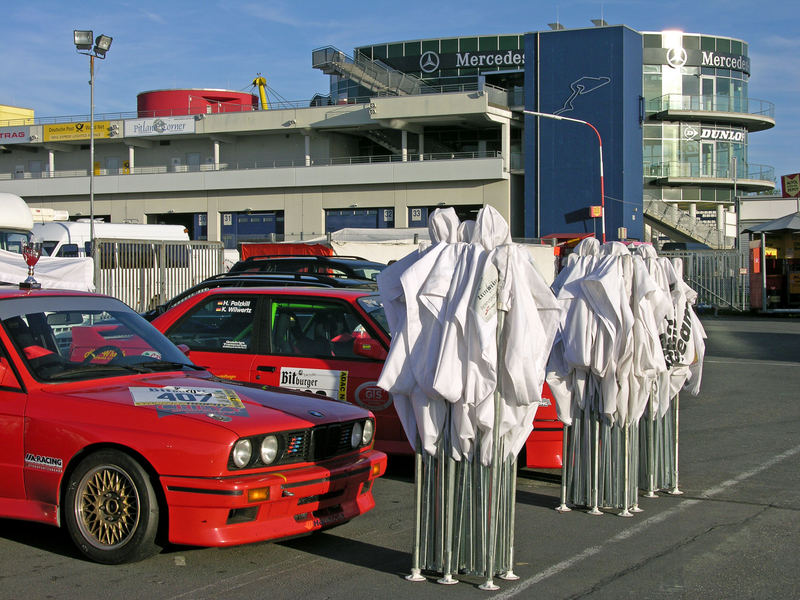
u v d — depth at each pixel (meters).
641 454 6.88
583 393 6.35
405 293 4.61
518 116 50.78
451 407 4.62
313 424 5.14
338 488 5.23
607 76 48.47
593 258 6.42
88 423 4.95
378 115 49.66
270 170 52.88
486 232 4.61
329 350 7.43
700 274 35.06
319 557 5.22
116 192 56.03
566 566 5.09
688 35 58.53
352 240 28.23
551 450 7.35
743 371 15.38
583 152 48.91
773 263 33.78
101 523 4.92
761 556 5.31
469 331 4.48
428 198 50.47
